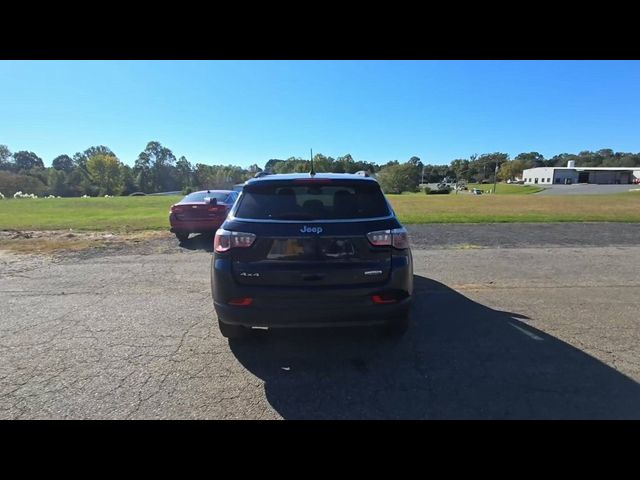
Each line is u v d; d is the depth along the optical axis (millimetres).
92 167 99000
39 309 4500
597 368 3041
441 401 2629
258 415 2504
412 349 3398
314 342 3547
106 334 3773
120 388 2805
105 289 5320
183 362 3189
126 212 19766
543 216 13492
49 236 10234
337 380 2906
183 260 7242
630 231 10281
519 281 5590
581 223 11938
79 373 3020
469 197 34531
